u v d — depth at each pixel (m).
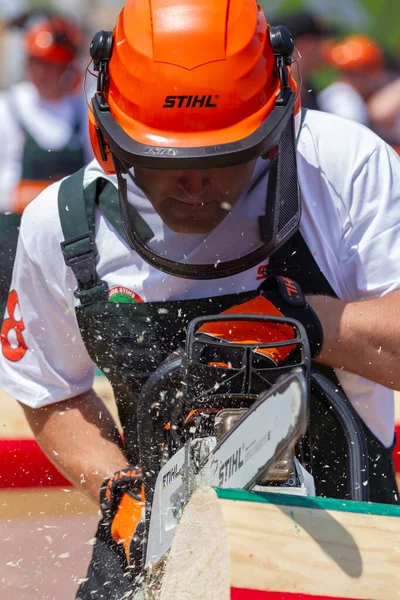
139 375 6.77
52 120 19.17
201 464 5.28
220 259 6.39
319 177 6.66
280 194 6.18
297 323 5.47
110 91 6.14
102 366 6.95
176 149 5.74
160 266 6.34
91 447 7.52
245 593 4.39
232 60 5.80
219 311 6.60
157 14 5.91
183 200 6.00
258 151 5.77
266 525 4.55
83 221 6.75
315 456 6.49
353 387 6.88
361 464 5.99
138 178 6.10
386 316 6.33
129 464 7.41
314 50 22.20
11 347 7.54
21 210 18.70
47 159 19.09
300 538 4.54
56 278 6.98
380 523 4.68
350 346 6.32
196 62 5.78
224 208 6.07
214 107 5.78
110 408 12.45
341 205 6.67
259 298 6.05
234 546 4.45
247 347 5.41
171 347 6.71
